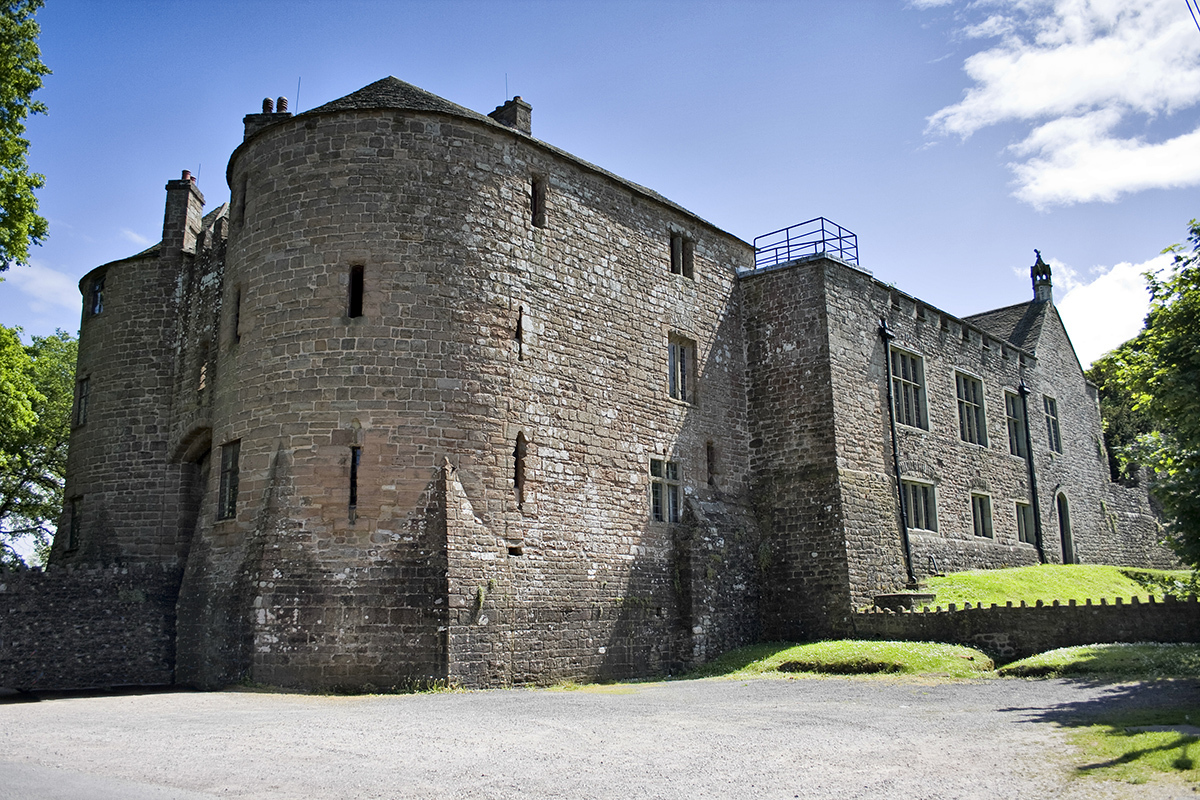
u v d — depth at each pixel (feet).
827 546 87.71
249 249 73.97
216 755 35.83
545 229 78.23
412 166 71.87
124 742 38.73
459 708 51.06
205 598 70.03
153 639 83.35
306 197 71.72
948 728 42.80
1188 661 59.11
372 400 67.62
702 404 90.74
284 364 69.41
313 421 67.62
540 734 41.47
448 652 63.31
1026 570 106.01
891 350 102.73
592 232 82.79
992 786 31.04
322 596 63.87
